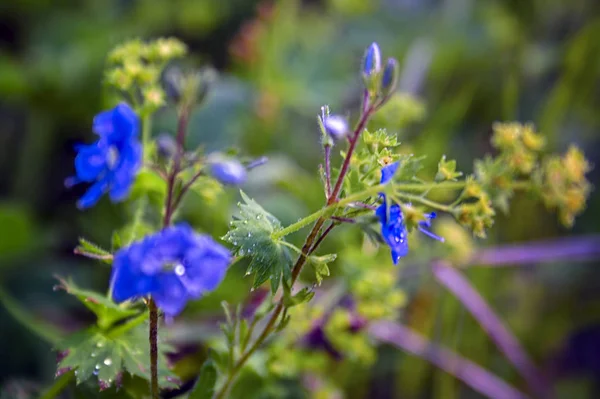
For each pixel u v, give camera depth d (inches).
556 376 17.1
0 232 15.8
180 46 11.5
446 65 19.9
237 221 9.3
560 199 11.0
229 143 16.9
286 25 18.5
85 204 9.4
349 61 20.2
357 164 9.3
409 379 15.4
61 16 19.6
